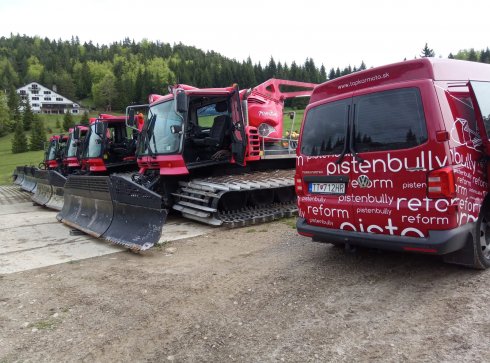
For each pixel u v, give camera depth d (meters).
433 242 3.85
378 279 4.45
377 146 4.25
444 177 3.81
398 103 4.14
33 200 13.18
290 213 8.61
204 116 9.66
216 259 5.68
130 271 5.27
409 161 4.00
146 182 8.86
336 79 4.78
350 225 4.53
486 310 3.49
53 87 132.50
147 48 185.88
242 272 5.00
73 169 16.70
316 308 3.82
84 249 6.59
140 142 9.46
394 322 3.45
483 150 4.42
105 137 13.82
